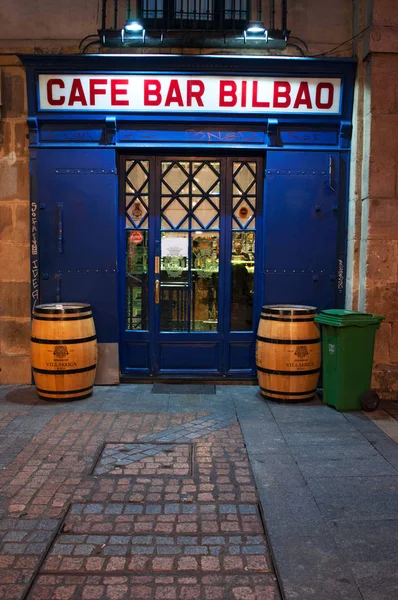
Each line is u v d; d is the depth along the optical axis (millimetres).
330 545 2748
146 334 5945
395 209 5406
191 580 2477
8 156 5668
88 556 2650
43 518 2998
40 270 5699
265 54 5590
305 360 5129
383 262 5445
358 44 5438
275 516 3035
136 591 2396
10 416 4754
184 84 5504
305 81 5531
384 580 2465
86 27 5551
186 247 5906
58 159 5602
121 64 5465
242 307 5977
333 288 5758
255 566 2580
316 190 5668
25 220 5723
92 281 5715
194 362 5984
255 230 5879
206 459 3838
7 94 5609
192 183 5840
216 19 5609
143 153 5766
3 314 5801
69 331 5090
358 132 5512
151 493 3314
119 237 5840
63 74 5480
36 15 5527
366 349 4941
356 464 3758
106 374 5793
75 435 4297
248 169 5836
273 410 5004
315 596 2352
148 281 5910
